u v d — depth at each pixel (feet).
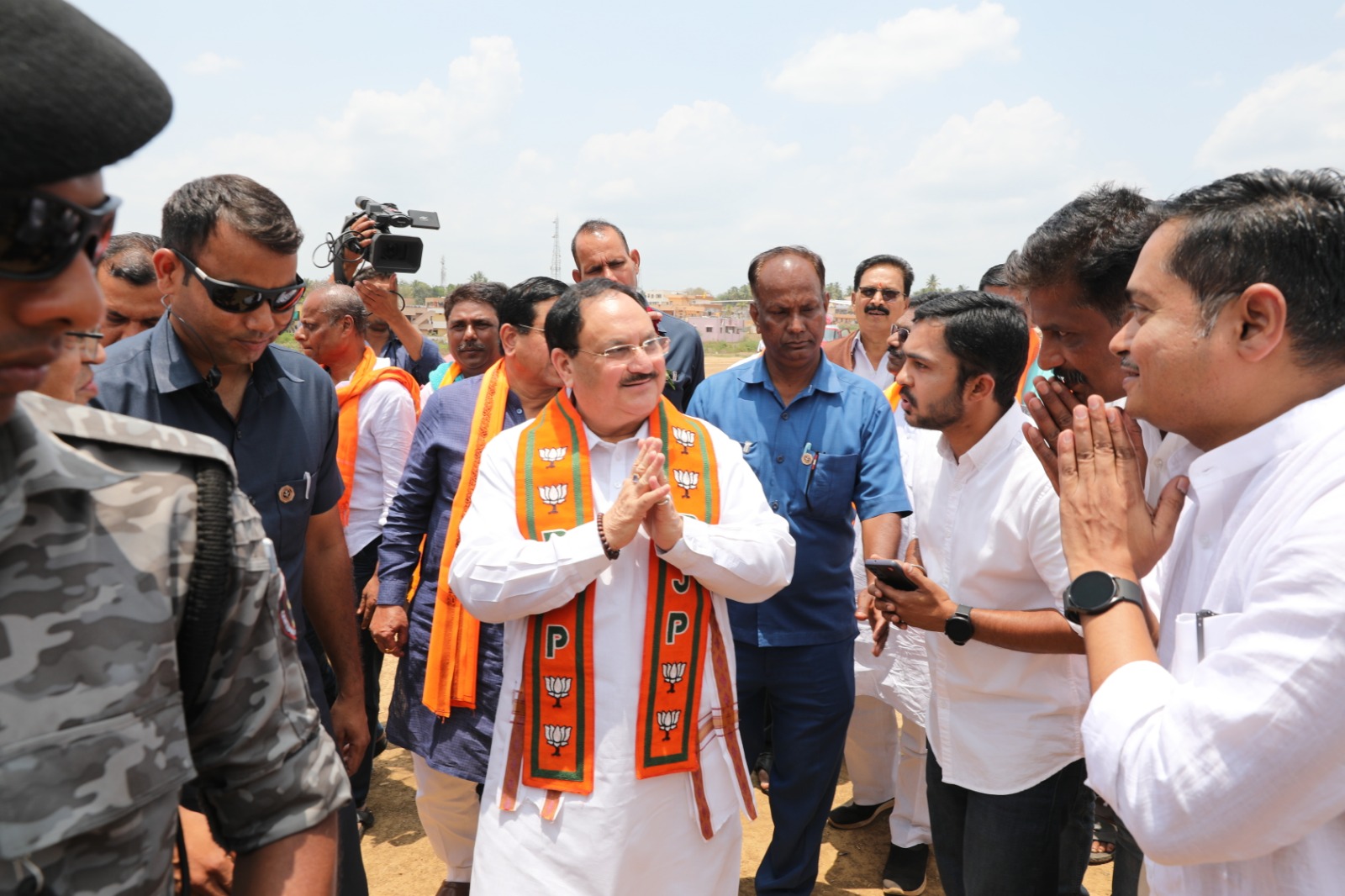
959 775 8.83
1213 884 4.71
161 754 3.25
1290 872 4.35
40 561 3.04
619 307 8.18
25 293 2.66
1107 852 13.02
